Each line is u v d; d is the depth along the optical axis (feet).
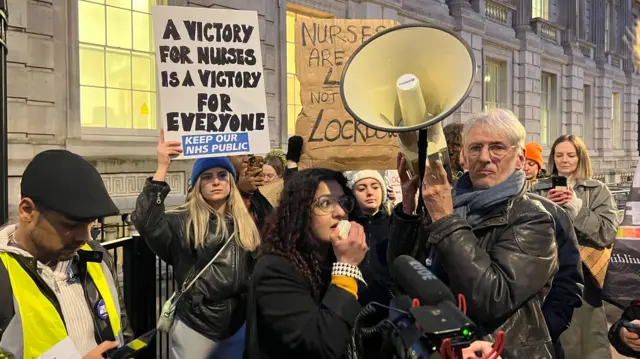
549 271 5.76
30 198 5.13
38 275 5.25
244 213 9.64
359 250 5.79
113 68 26.32
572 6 62.49
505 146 6.29
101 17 25.73
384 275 7.10
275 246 5.98
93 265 6.08
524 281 5.57
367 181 9.43
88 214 5.11
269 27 31.19
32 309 5.09
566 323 7.48
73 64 24.16
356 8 36.04
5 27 7.29
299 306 5.64
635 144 78.95
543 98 59.98
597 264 10.06
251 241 9.37
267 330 5.82
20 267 5.14
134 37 27.09
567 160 11.77
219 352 9.31
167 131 9.41
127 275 10.83
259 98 10.14
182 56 9.57
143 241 11.10
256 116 10.09
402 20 39.63
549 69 59.31
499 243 5.96
